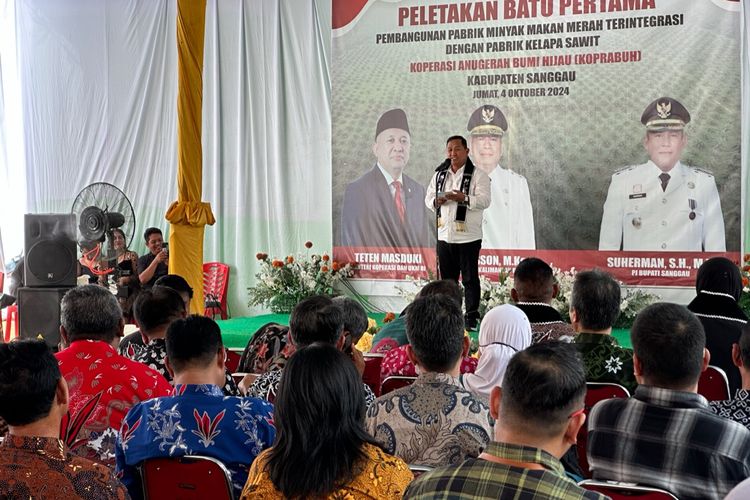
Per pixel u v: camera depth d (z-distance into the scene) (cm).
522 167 886
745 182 830
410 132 918
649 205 850
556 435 166
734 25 825
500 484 161
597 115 862
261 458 202
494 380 340
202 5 737
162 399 263
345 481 195
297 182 959
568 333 409
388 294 930
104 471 200
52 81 1033
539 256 884
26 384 195
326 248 955
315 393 194
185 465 250
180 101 739
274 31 954
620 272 860
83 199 1021
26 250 629
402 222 923
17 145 1043
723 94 830
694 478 227
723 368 419
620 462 236
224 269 960
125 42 1009
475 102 898
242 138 966
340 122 938
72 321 316
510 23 884
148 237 870
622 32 852
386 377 370
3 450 196
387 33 921
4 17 1037
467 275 791
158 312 374
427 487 167
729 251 834
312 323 318
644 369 240
